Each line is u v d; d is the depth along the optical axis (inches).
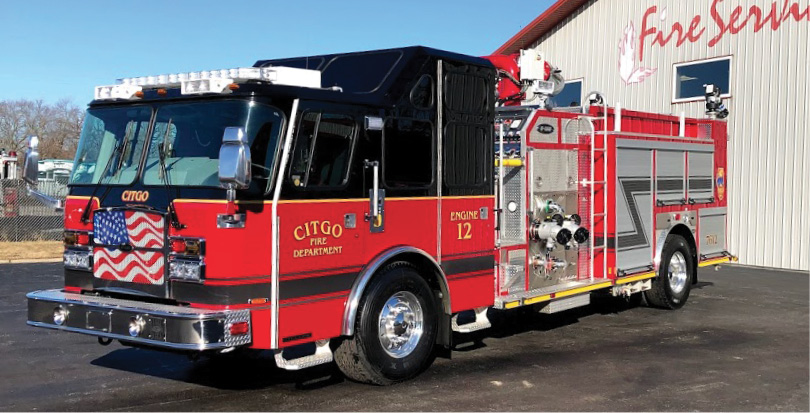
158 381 241.1
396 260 237.5
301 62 267.0
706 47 605.3
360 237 224.8
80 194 228.8
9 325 333.4
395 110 234.1
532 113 299.0
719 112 417.1
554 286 309.3
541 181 303.7
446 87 251.3
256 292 200.4
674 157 373.4
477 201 264.7
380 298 228.7
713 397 221.9
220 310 197.2
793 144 549.3
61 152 2014.0
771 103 561.9
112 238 218.1
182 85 210.2
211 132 207.0
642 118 365.7
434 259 247.9
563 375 247.8
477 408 210.7
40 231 726.5
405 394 225.3
